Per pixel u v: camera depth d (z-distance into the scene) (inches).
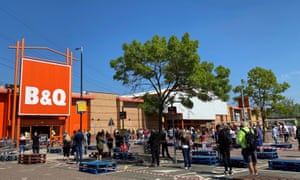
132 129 1649.9
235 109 2524.6
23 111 1114.1
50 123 1256.2
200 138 1034.1
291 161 446.3
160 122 666.8
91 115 1477.6
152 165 548.1
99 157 698.8
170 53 590.6
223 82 643.5
